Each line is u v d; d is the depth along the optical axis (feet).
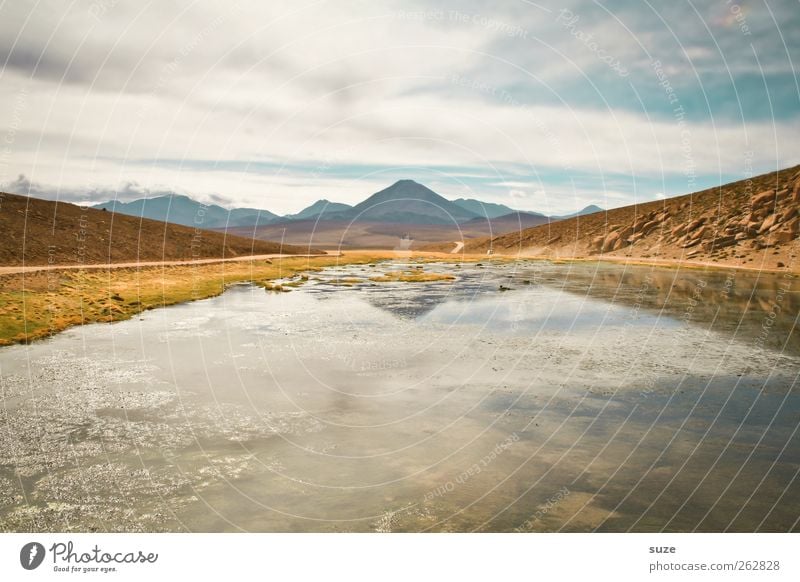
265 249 460.55
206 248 375.45
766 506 38.91
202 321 123.24
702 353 90.48
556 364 83.25
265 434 54.13
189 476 44.52
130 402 63.98
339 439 52.54
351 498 40.50
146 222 379.55
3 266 219.82
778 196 321.93
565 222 586.86
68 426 56.18
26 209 290.56
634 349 93.66
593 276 248.32
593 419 58.29
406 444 51.26
